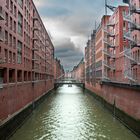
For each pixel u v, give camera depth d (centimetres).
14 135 2967
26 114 4197
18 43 4200
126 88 3588
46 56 9344
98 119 3994
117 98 4275
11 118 3092
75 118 4078
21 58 4397
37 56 6594
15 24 3906
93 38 9481
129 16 3928
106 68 6488
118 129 3262
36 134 3009
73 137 2870
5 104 3028
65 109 5172
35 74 6269
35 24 6312
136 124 2948
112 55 5838
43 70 8325
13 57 3750
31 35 5688
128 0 4125
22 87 4244
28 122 3766
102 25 6931
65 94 9544
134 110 3139
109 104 4994
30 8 5544
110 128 3319
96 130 3212
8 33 3381
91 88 9294
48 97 8188
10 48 3516
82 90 12494
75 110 5012
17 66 3969
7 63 3291
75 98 7769
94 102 6575
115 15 5662
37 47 6631
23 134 3017
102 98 6119
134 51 4112
